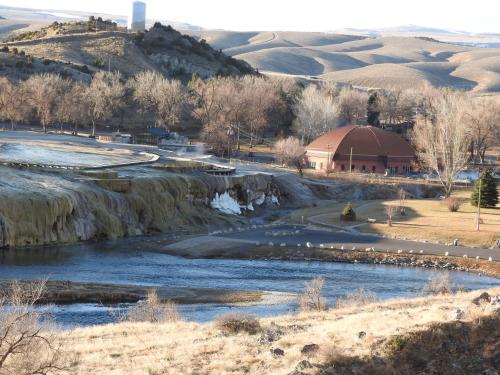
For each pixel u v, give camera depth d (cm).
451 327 3638
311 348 3419
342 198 14850
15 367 3086
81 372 3319
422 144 17112
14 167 9981
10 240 8356
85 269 7550
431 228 10506
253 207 13025
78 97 19175
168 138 18900
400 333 3553
